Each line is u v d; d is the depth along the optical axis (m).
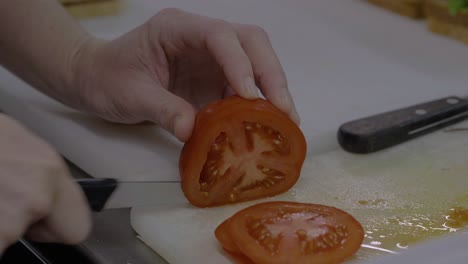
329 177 0.56
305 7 0.89
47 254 0.50
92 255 0.49
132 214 0.52
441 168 0.57
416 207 0.53
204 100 0.63
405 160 0.58
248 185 0.54
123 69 0.60
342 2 0.90
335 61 0.75
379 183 0.56
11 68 0.67
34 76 0.65
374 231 0.51
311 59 0.76
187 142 0.53
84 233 0.42
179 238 0.51
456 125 0.63
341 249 0.48
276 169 0.54
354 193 0.55
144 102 0.57
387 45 0.78
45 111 0.65
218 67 0.61
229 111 0.52
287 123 0.53
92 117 0.64
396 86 0.70
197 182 0.53
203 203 0.53
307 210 0.50
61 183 0.41
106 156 0.59
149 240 0.51
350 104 0.67
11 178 0.39
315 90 0.69
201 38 0.57
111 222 0.53
